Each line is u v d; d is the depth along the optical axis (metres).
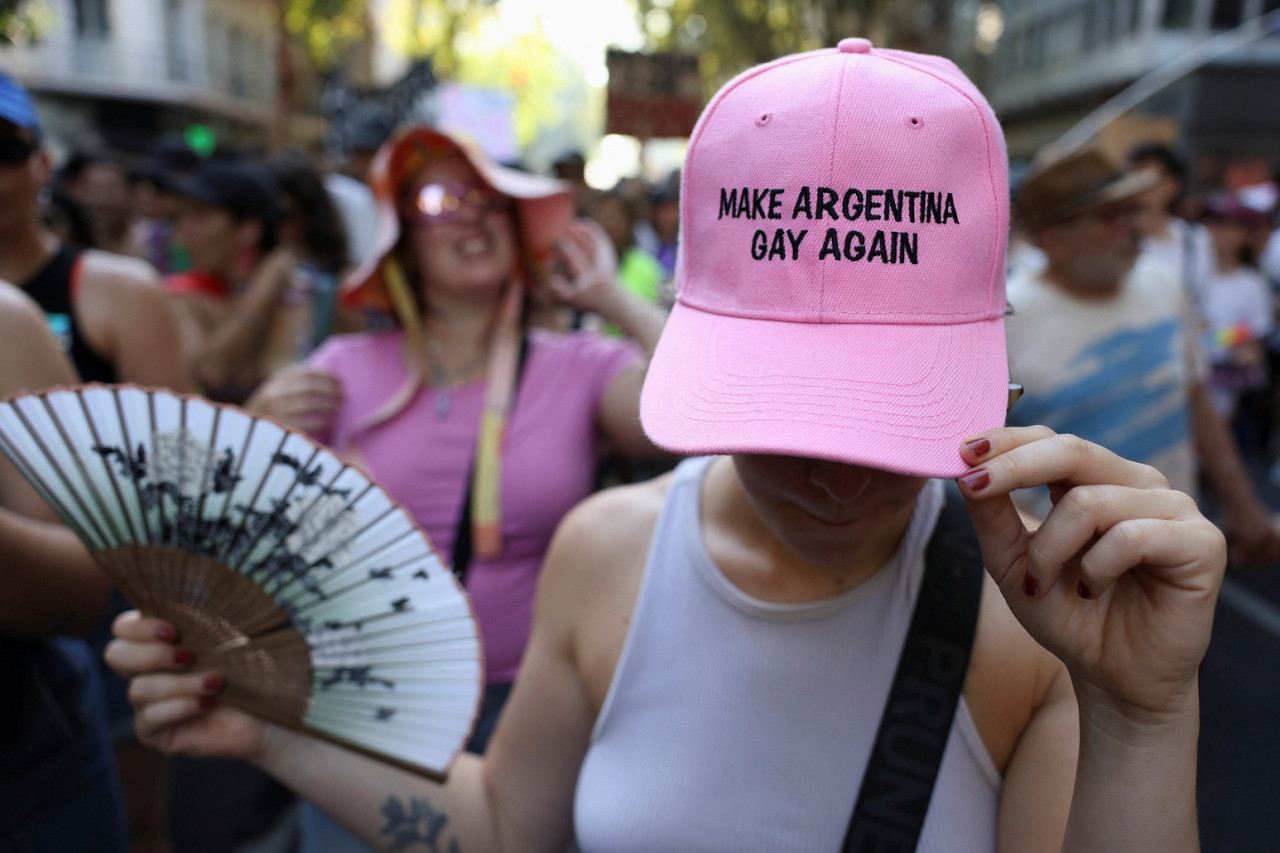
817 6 13.85
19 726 1.45
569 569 1.27
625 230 5.78
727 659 1.12
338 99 7.66
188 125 30.28
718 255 1.02
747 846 1.09
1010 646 1.07
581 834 1.16
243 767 3.34
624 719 1.17
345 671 1.25
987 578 1.09
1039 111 15.41
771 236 0.97
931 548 1.10
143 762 2.47
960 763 1.06
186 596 1.22
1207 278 4.23
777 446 0.91
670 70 6.25
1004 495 0.86
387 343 2.31
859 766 1.08
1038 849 1.01
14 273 2.15
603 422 2.21
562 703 1.27
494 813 1.30
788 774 1.09
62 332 2.18
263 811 3.05
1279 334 5.98
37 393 1.12
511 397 2.19
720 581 1.14
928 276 0.95
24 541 1.37
